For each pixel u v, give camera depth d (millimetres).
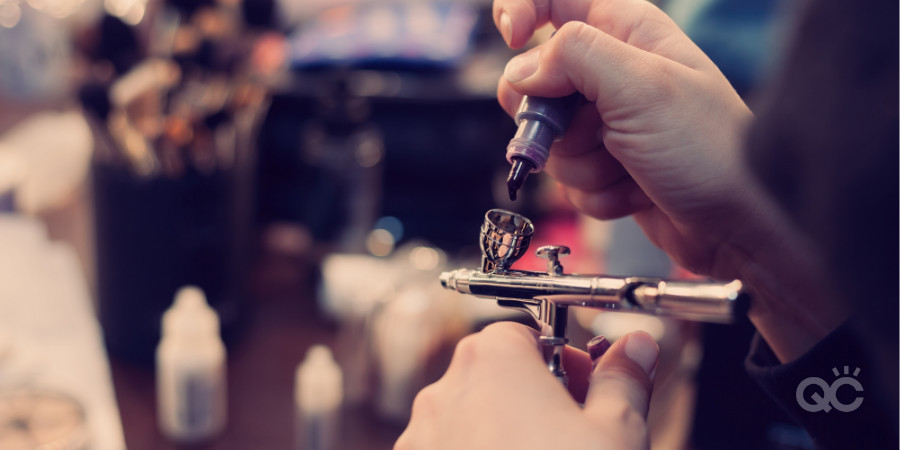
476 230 1226
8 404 909
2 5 1367
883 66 433
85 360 992
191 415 964
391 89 1193
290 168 1239
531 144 749
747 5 952
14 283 1069
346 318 1079
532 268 1094
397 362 990
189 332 959
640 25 779
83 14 1201
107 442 918
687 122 754
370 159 1181
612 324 1010
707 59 775
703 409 958
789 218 570
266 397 1027
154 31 1039
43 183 1288
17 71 1381
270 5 1085
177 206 1001
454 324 1001
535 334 735
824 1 453
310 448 970
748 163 529
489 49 1283
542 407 672
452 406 707
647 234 849
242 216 1070
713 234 781
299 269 1218
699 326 990
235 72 1050
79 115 1359
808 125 461
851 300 489
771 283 769
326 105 1165
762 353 771
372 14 1299
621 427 676
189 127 1011
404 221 1230
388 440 990
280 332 1113
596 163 822
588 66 746
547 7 798
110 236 1014
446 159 1203
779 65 501
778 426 935
